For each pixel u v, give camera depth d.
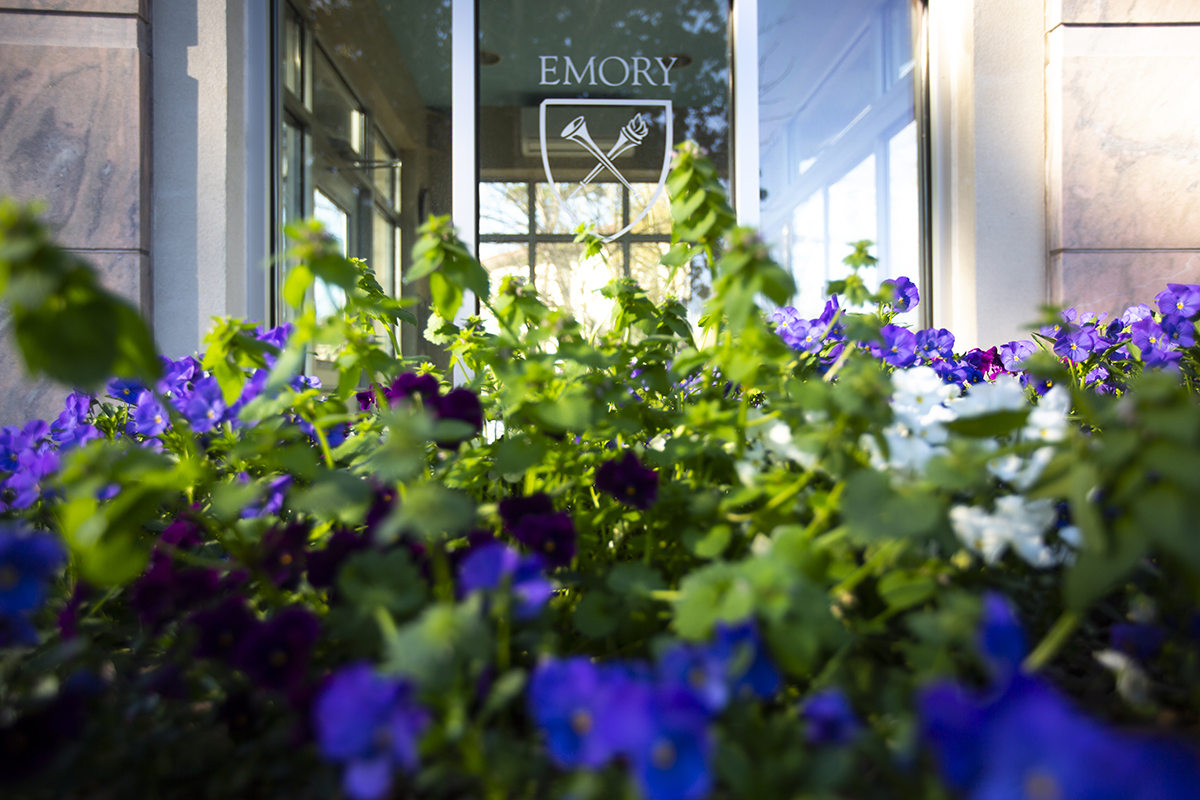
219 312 3.51
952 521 0.98
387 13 4.20
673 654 0.67
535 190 4.22
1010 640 0.60
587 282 4.22
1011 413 0.90
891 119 4.30
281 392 1.27
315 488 0.90
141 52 3.41
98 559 0.91
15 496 1.47
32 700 0.89
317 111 4.24
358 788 0.61
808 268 4.25
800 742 0.68
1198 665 0.87
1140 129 3.64
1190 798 0.43
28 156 3.32
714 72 4.29
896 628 1.05
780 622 0.74
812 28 4.29
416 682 0.66
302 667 0.86
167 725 0.92
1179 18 3.61
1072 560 1.13
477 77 4.21
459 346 1.73
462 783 0.77
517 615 0.82
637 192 4.26
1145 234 3.66
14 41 3.30
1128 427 0.71
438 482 1.24
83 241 3.35
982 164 3.79
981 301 3.79
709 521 1.15
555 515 1.12
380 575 0.90
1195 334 2.07
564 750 0.63
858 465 1.00
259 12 3.80
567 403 1.08
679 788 0.55
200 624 0.94
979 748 0.52
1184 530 0.66
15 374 3.25
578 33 4.25
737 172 4.20
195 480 1.04
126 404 1.85
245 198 3.66
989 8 3.78
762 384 1.28
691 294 4.16
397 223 4.21
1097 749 0.45
